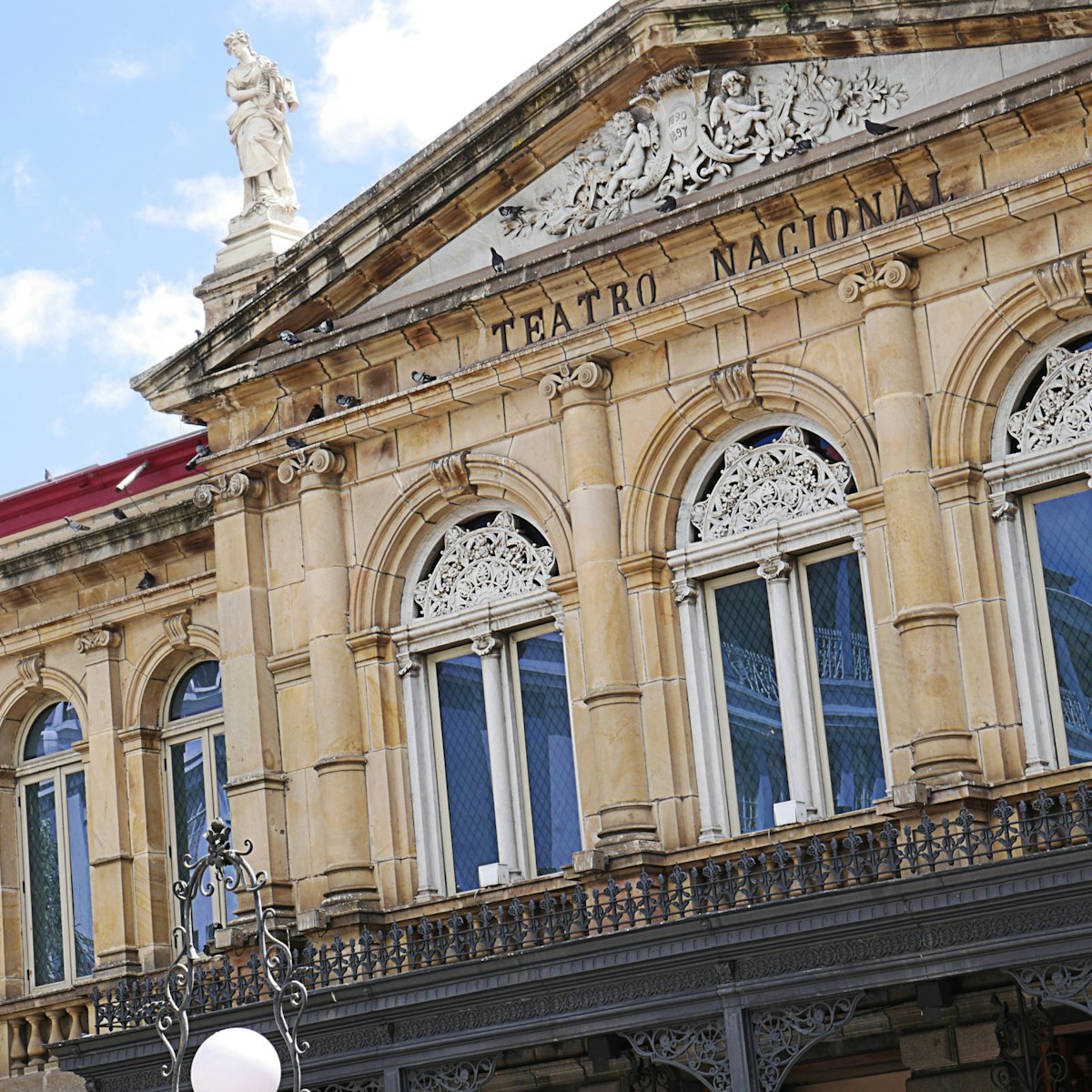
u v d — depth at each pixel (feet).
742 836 101.45
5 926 131.95
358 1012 100.63
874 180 101.09
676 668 105.81
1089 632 97.81
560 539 108.68
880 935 88.79
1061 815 89.25
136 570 130.31
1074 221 97.40
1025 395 99.91
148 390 120.16
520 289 109.19
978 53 100.37
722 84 106.63
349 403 114.42
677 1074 104.83
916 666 97.91
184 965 80.28
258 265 120.98
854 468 101.65
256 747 114.83
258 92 124.16
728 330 105.29
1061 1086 95.55
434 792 112.78
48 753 133.90
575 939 96.58
